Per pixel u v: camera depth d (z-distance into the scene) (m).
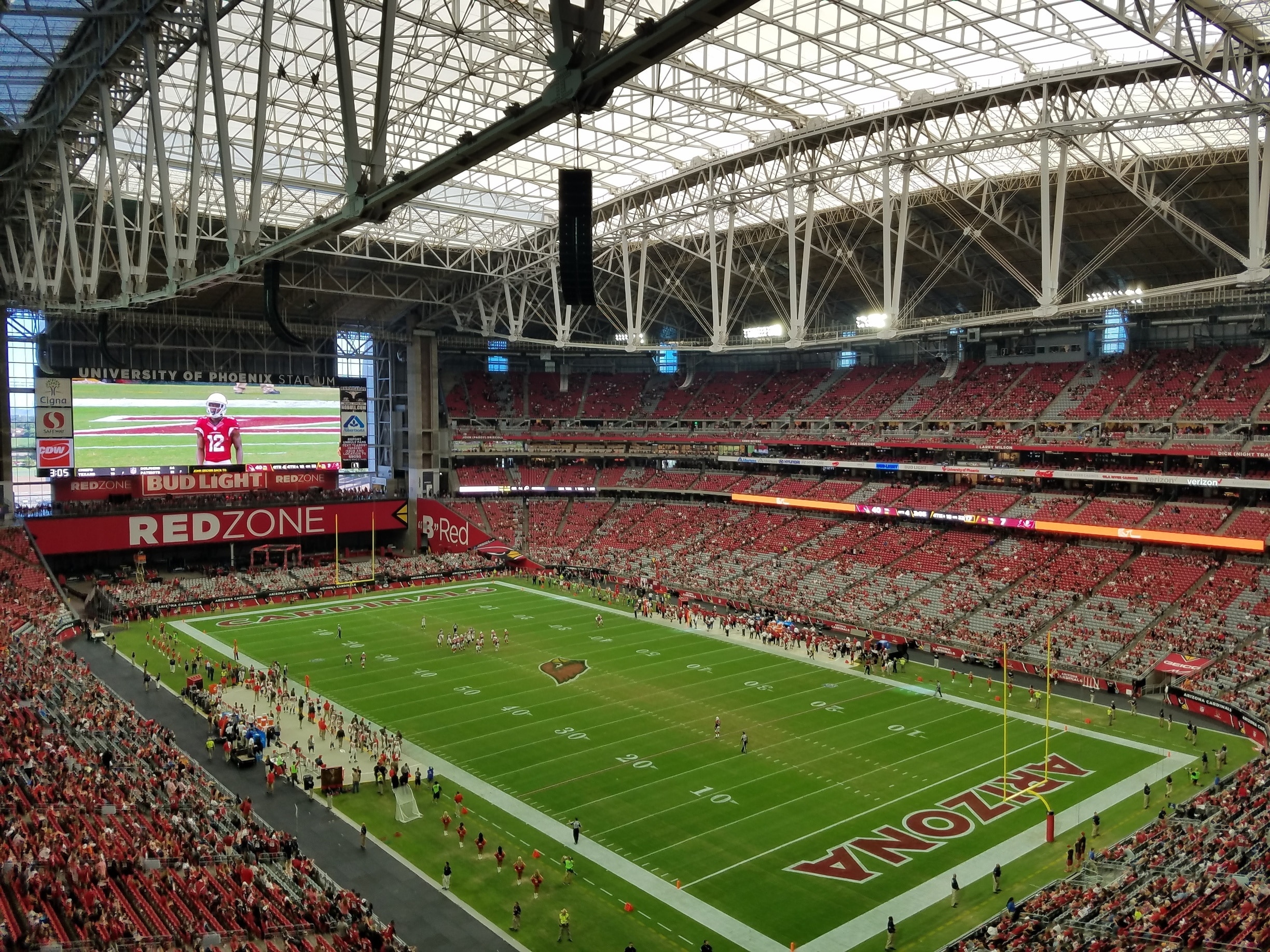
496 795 41.75
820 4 46.09
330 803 40.78
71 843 28.94
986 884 33.66
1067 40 46.59
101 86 41.41
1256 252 42.12
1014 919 29.83
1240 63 37.22
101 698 49.53
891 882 33.94
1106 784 42.75
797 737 49.12
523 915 31.73
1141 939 24.52
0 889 24.92
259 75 33.75
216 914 27.33
